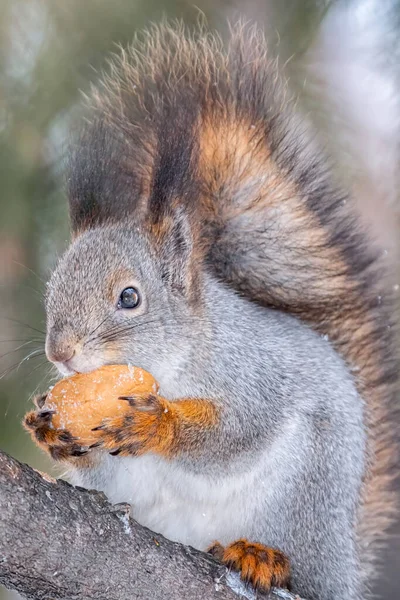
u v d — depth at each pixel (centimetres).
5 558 229
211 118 246
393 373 245
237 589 235
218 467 239
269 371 241
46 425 236
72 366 237
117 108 245
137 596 232
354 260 246
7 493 229
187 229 240
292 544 239
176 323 240
